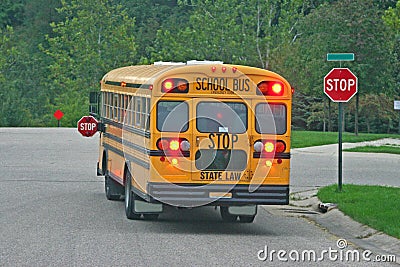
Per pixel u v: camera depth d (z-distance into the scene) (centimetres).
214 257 1375
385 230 1630
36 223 1728
